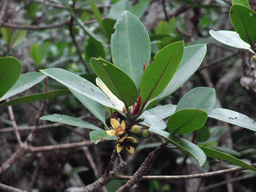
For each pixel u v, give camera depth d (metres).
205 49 0.82
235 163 0.81
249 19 0.80
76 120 0.84
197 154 0.75
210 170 1.78
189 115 0.77
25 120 2.33
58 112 2.07
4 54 1.69
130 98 0.77
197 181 1.77
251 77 1.01
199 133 1.13
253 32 0.82
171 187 2.43
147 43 0.84
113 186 1.36
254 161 1.82
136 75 0.83
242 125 0.82
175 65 0.75
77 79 0.80
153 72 0.75
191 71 0.80
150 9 1.90
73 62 2.18
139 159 2.69
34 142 1.77
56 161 1.71
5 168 1.06
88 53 1.10
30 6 2.42
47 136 1.80
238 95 2.83
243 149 2.29
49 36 2.42
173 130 0.79
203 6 1.50
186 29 2.11
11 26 1.41
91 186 0.87
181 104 0.83
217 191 2.61
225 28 2.12
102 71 0.74
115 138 0.82
